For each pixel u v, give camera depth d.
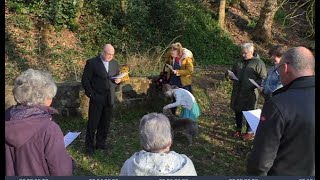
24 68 7.91
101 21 10.13
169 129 2.26
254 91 5.27
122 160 4.97
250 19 13.69
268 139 2.27
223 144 5.59
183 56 6.04
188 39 11.39
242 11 14.04
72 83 5.97
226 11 13.66
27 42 8.73
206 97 7.46
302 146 2.24
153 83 6.59
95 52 9.54
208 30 12.12
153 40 10.62
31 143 2.28
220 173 4.78
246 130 5.82
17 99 2.37
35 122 2.29
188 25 11.75
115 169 4.74
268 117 2.28
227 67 10.52
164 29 11.16
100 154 5.02
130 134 5.80
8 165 2.32
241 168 4.92
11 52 8.24
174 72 5.95
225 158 5.18
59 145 2.33
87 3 10.30
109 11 10.46
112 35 10.05
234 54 11.63
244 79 5.26
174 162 2.21
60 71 8.30
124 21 10.33
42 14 9.35
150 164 2.18
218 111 7.03
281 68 2.42
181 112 5.80
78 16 9.84
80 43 9.58
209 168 4.89
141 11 10.70
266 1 12.51
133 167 2.21
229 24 13.12
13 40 8.59
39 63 8.30
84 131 5.75
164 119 2.28
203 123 6.38
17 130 2.24
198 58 10.97
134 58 8.49
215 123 6.43
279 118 2.24
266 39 12.76
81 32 9.80
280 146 2.30
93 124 4.84
